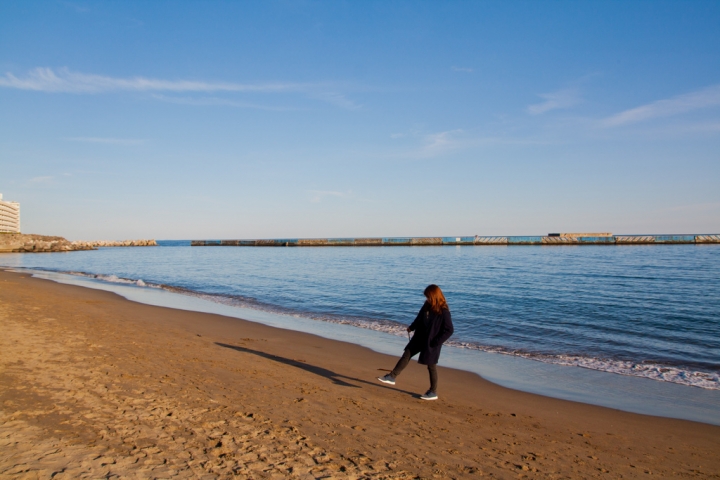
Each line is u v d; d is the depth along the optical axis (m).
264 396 6.62
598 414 7.02
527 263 43.22
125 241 128.12
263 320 15.62
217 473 3.96
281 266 43.66
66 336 10.19
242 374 7.86
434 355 7.16
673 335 13.38
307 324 15.05
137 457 4.17
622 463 5.10
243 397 6.48
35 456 4.01
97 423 5.01
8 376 6.66
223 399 6.30
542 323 15.16
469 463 4.72
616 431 6.27
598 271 33.56
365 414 6.16
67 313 14.20
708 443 5.91
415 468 4.45
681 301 19.41
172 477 3.80
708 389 8.49
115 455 4.18
